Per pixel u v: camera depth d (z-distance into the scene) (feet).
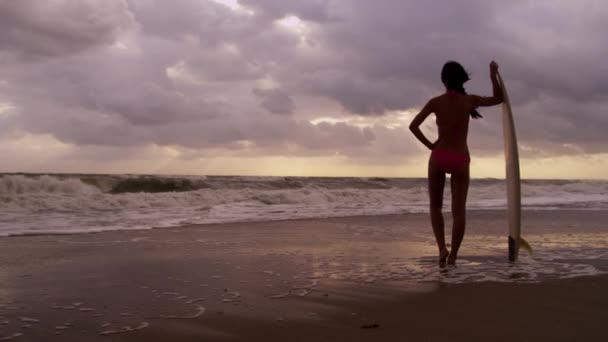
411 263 15.21
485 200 54.34
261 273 13.65
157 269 14.26
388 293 11.25
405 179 118.52
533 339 7.93
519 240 15.75
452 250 14.83
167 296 11.01
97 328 8.67
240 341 8.00
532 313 9.52
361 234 23.31
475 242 20.02
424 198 54.60
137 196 41.65
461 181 14.80
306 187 83.05
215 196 46.19
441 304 10.26
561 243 19.53
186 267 14.57
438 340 7.94
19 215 31.83
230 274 13.52
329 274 13.50
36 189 47.65
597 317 9.23
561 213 34.53
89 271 13.96
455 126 14.83
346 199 52.37
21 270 14.11
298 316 9.39
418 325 8.80
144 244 19.62
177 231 24.40
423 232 24.23
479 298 10.75
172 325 8.84
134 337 8.18
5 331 8.48
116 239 21.17
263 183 78.23
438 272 13.71
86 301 10.58
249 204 45.11
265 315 9.47
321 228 26.16
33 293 11.31
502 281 12.48
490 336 8.12
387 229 25.64
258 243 20.02
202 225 27.50
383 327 8.67
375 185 98.89
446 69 15.08
